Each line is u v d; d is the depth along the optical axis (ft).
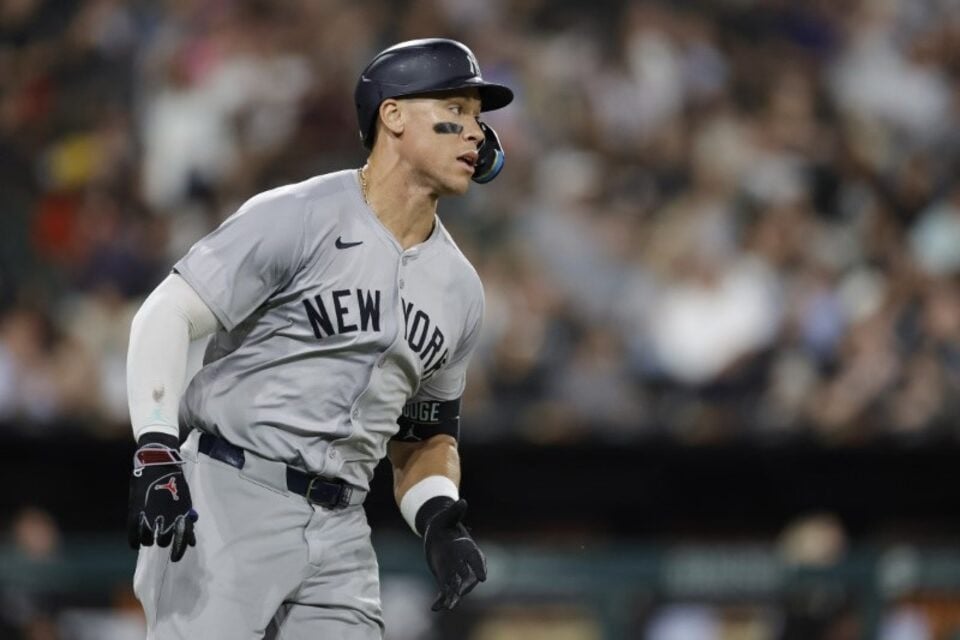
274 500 43.04
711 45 120.57
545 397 103.81
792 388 105.29
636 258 108.78
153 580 42.80
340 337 42.63
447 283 44.45
